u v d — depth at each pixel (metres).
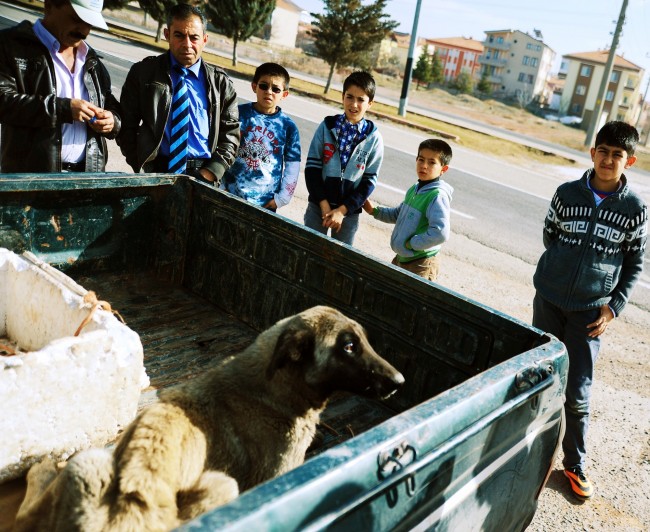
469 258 9.24
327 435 3.02
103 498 1.83
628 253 3.91
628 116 88.06
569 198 3.95
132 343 2.58
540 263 4.18
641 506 4.16
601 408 5.41
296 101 23.50
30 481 2.16
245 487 2.38
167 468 1.98
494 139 27.31
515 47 97.94
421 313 3.07
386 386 2.54
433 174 4.84
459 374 2.95
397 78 69.19
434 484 1.88
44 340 3.03
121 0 41.31
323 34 30.34
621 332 7.31
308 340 2.54
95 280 3.89
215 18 34.16
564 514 3.97
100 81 4.46
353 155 5.36
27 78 4.01
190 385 2.42
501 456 2.26
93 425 2.49
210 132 4.87
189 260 4.24
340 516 1.53
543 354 2.46
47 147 4.07
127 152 4.78
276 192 5.70
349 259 3.30
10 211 3.35
